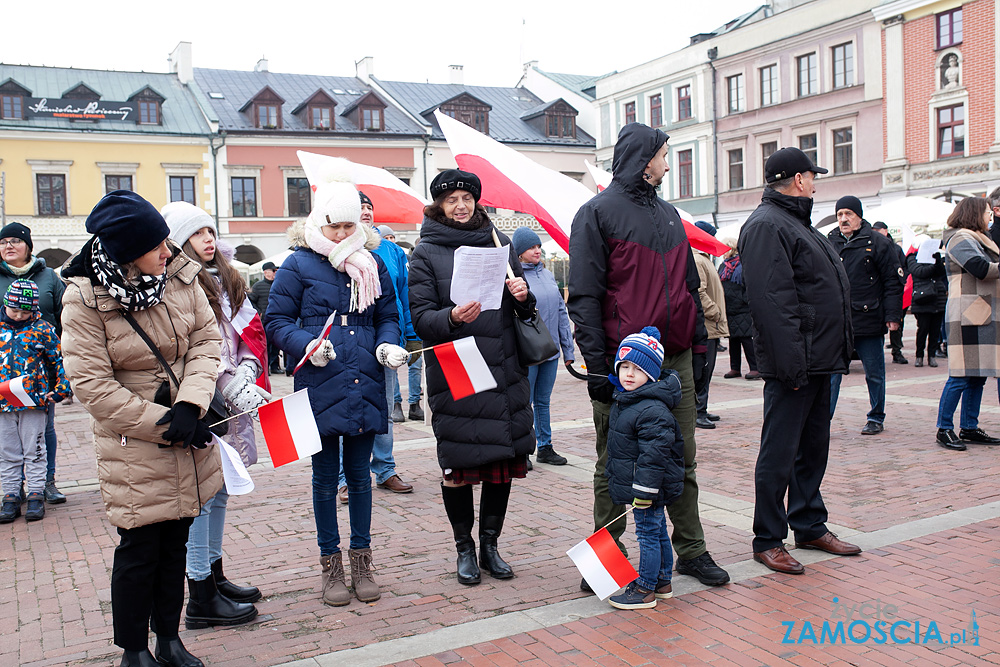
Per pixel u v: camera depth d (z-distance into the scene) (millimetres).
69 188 35312
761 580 4172
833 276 4395
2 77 36500
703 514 5348
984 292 6789
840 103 32188
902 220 16984
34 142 34656
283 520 5535
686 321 4027
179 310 3184
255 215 38219
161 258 3066
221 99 39750
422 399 11008
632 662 3307
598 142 43844
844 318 4406
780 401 4348
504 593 4102
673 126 38969
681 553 4242
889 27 30312
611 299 3992
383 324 4207
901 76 30141
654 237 3984
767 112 34875
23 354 5715
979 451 6844
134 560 3135
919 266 12531
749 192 35906
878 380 7719
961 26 28250
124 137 35812
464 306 3910
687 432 4160
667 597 3969
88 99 35812
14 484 5773
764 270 4289
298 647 3518
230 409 3838
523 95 49250
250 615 3814
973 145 28266
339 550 4098
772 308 4246
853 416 8688
